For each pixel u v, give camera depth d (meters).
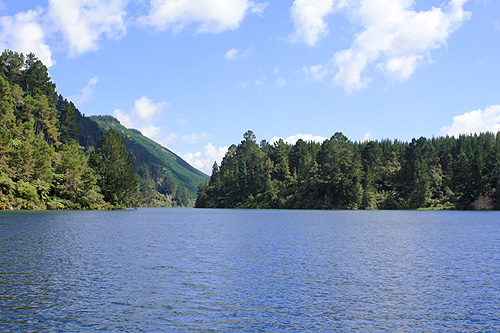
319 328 14.91
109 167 141.62
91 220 76.50
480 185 151.62
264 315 16.31
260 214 126.56
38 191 112.19
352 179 163.62
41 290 19.69
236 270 25.44
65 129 159.00
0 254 30.53
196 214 130.25
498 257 31.55
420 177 165.50
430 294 19.78
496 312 16.98
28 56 160.25
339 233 52.84
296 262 28.70
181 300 18.31
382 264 28.08
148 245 38.16
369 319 16.00
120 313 16.34
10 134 106.69
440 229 60.03
